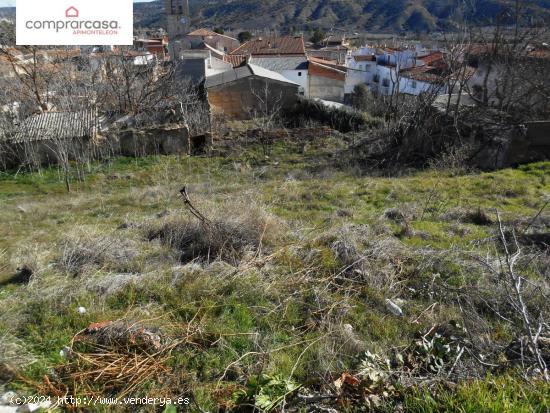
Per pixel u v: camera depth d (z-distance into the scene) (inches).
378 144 562.9
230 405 114.1
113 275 184.4
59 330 148.2
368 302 165.3
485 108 555.5
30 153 568.1
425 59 1142.3
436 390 108.5
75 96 650.2
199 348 138.3
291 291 171.3
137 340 139.1
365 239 215.5
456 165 447.8
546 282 172.4
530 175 374.6
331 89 1179.3
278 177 494.9
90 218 319.9
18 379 125.3
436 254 197.9
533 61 626.8
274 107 848.9
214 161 605.0
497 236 223.1
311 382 121.7
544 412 92.7
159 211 329.7
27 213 348.5
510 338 138.5
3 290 181.0
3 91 706.8
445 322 150.0
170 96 785.6
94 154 608.4
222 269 186.2
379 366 124.1
